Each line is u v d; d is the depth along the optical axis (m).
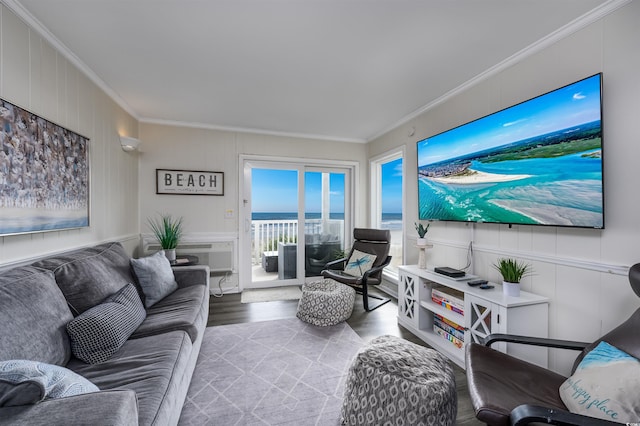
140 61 2.21
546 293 1.92
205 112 3.37
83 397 0.77
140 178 3.57
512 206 2.06
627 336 1.23
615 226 1.57
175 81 2.55
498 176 2.16
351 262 3.67
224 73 2.41
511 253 2.16
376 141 4.33
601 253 1.63
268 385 1.81
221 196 3.92
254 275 4.18
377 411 1.35
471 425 1.52
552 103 1.79
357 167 4.57
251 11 1.66
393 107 3.19
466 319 2.06
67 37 1.88
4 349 0.95
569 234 1.79
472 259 2.53
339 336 2.53
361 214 4.60
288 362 2.09
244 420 1.50
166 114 3.44
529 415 0.94
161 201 3.67
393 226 4.31
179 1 1.58
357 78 2.49
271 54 2.12
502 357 1.45
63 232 1.99
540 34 1.88
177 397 1.24
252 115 3.47
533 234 2.01
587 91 1.62
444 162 2.71
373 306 3.36
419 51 2.08
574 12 1.66
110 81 2.53
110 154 2.75
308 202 4.43
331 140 4.45
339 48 2.05
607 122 1.59
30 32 1.68
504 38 1.92
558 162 1.77
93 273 1.66
